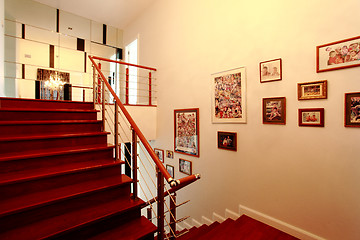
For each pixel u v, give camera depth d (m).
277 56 2.07
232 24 2.53
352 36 1.59
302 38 1.89
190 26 3.21
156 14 4.12
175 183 1.25
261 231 1.99
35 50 4.30
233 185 2.54
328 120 1.74
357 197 1.59
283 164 2.05
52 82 4.50
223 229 2.05
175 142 3.52
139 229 1.50
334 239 1.71
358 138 1.58
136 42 5.15
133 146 1.73
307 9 1.85
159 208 1.46
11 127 2.00
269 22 2.14
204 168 2.96
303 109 1.88
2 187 1.38
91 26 5.09
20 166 1.63
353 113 1.60
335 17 1.68
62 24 4.66
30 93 4.20
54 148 1.99
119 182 1.75
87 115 2.72
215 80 2.76
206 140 2.92
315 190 1.83
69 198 1.46
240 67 2.43
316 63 1.79
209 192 2.88
